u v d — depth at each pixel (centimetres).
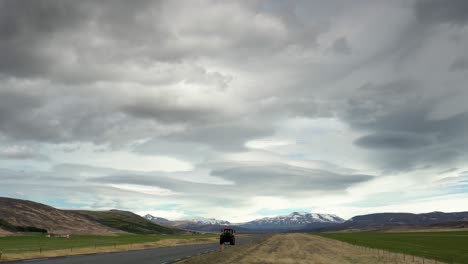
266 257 4181
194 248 6306
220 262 3491
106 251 5406
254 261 3619
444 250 6378
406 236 14675
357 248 6712
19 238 13762
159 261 3597
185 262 3500
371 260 4088
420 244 8475
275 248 6141
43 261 3550
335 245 7675
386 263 3769
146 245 7169
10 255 3906
